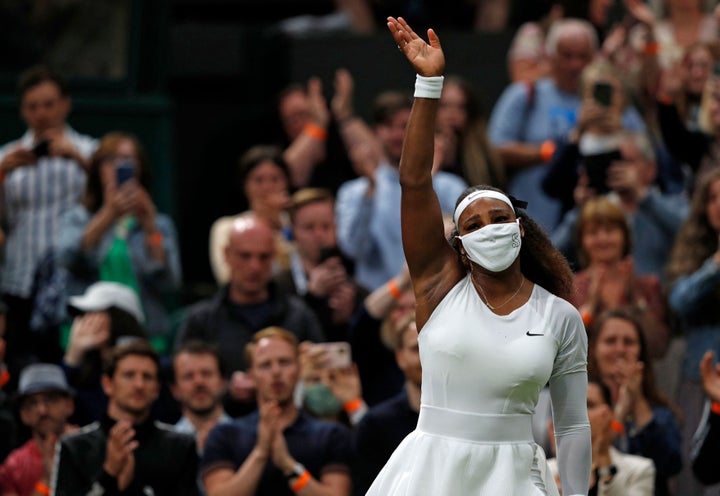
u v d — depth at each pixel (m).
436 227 12.23
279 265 21.45
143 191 21.62
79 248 20.97
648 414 17.06
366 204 21.88
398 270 21.95
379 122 22.47
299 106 25.23
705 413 16.89
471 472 11.92
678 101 22.66
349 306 20.38
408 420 16.91
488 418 12.00
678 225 21.28
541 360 11.98
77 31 25.59
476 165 22.75
